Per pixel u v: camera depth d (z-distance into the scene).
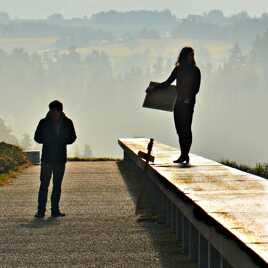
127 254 20.20
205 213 15.98
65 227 24.69
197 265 18.80
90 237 22.72
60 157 27.25
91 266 18.81
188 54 27.66
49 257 19.92
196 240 19.25
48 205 30.81
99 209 29.00
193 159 30.56
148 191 34.62
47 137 27.25
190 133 28.30
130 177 43.12
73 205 30.38
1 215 27.62
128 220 26.06
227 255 14.04
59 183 27.33
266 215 15.45
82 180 41.44
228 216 15.38
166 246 21.22
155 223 25.31
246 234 13.59
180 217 22.09
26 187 37.78
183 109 27.89
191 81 27.70
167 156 32.81
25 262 19.34
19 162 52.41
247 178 22.58
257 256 12.18
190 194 18.83
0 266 18.95
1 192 35.47
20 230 24.17
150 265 18.86
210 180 22.09
